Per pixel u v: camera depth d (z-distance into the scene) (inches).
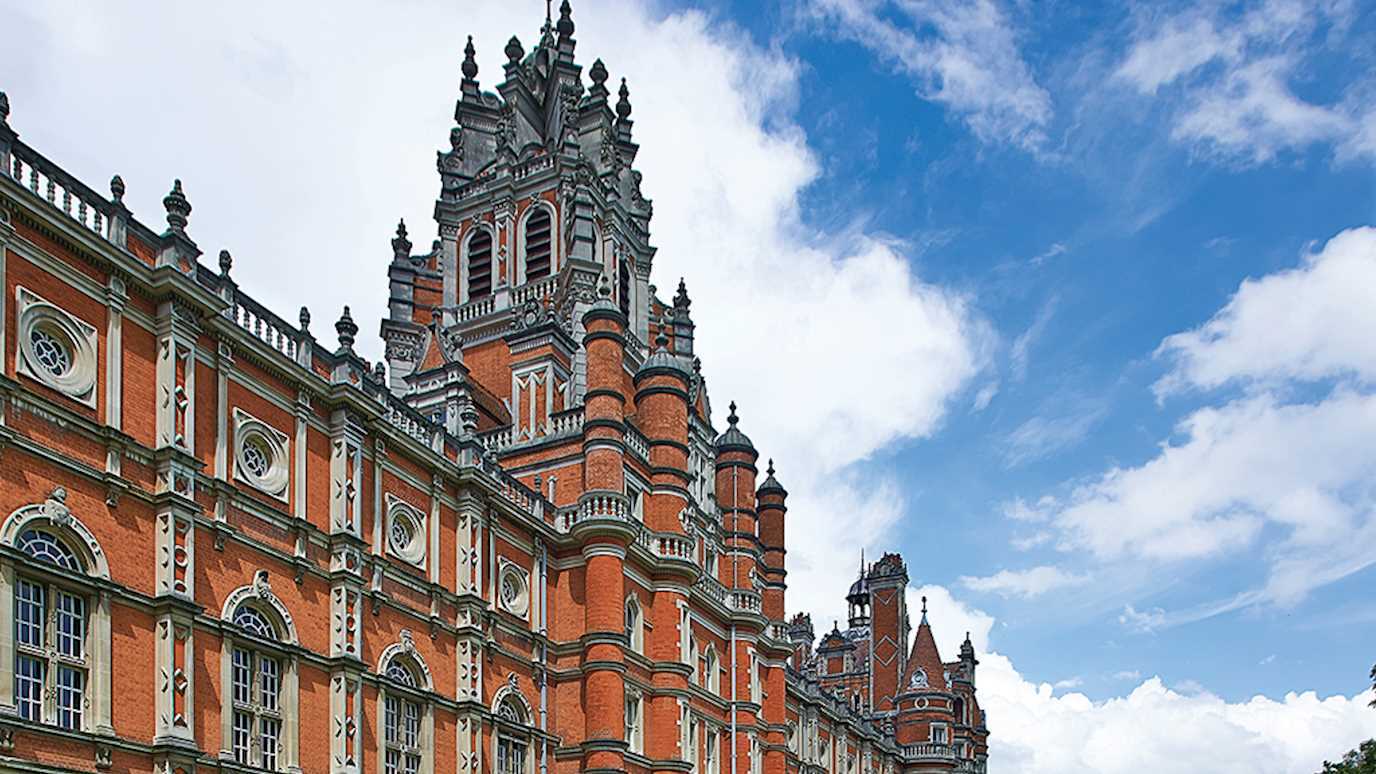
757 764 2751.0
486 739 1919.3
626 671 2272.4
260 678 1523.1
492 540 2021.4
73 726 1263.5
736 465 2992.1
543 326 2539.4
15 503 1232.8
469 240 2896.2
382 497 1777.8
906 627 4849.9
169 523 1390.3
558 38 3152.1
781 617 3063.5
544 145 3006.9
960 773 4458.7
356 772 1626.5
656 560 2413.9
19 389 1248.2
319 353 1717.5
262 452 1596.9
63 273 1327.5
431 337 2573.8
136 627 1343.5
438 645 1861.5
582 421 2429.9
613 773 2081.7
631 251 2967.5
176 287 1437.0
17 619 1218.6
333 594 1660.9
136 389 1400.1
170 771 1334.9
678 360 2679.6
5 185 1248.2
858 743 3878.0
